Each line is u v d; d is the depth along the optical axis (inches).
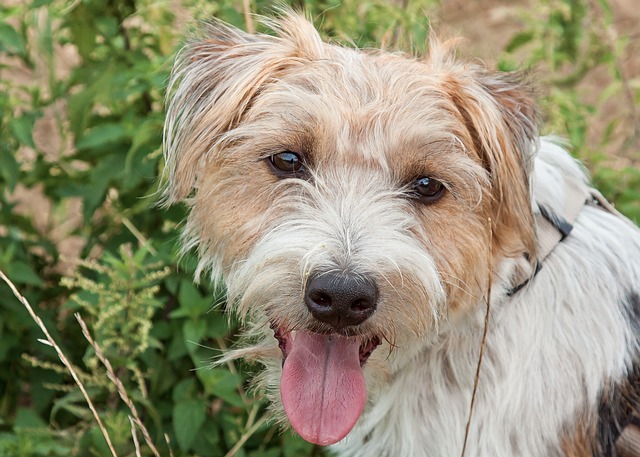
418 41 29.6
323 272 23.5
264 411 30.5
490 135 25.0
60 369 29.5
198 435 29.7
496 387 25.7
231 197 25.3
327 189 24.6
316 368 25.0
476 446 25.8
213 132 25.6
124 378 29.7
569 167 27.1
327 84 25.0
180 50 26.5
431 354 26.0
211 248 26.1
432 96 25.1
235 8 30.7
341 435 24.6
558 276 26.0
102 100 30.7
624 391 26.0
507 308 25.8
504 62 30.7
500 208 25.2
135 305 28.2
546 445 25.5
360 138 24.7
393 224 24.4
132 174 30.2
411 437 26.3
